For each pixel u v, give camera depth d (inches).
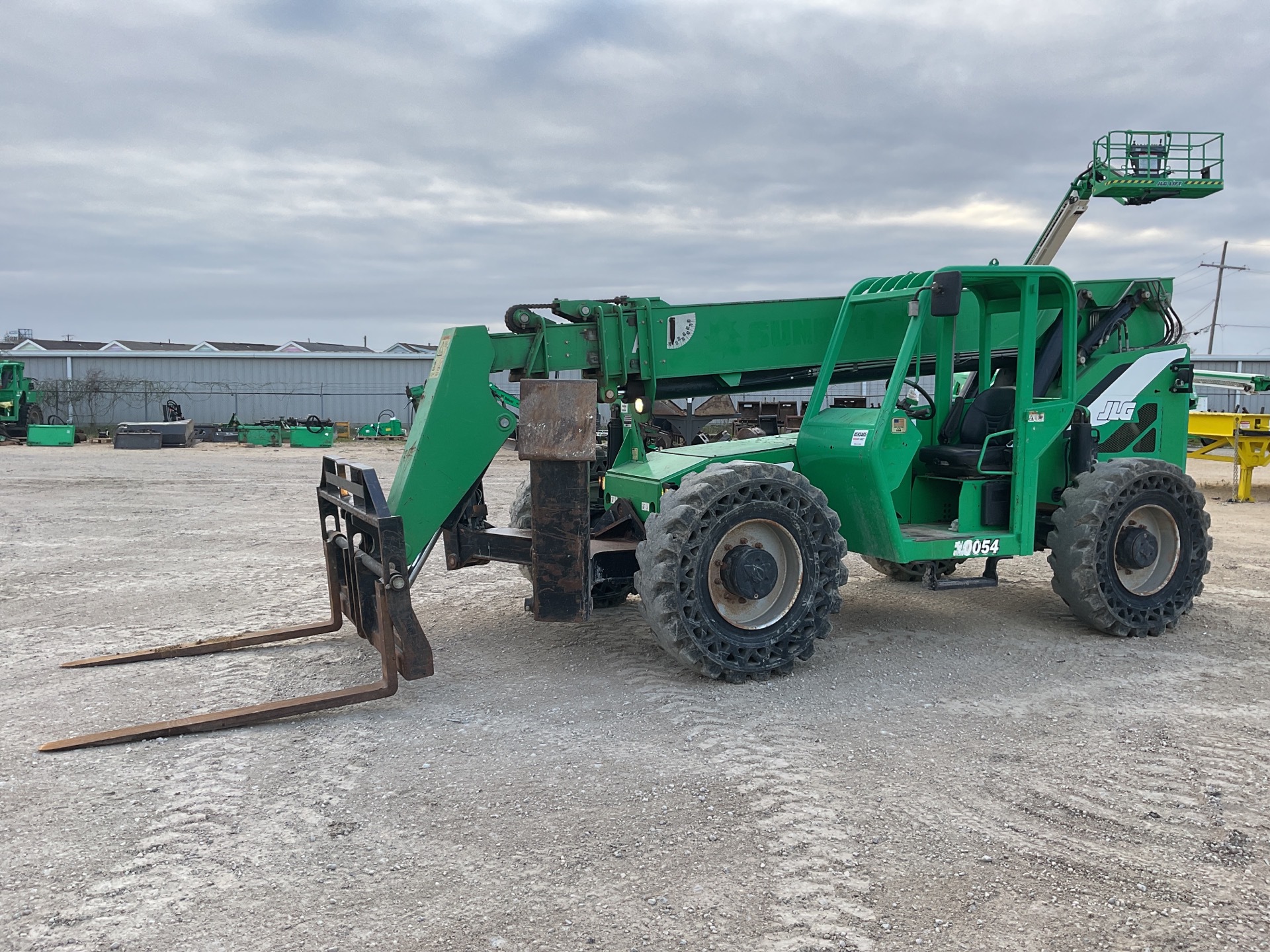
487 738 162.2
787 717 173.2
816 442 216.7
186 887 112.0
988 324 236.4
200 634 233.9
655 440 257.9
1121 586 227.3
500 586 295.3
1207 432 536.1
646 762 151.0
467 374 204.2
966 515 219.6
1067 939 101.6
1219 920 105.1
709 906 107.9
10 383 1174.3
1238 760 151.9
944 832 126.4
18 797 137.0
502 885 112.8
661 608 186.1
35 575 311.0
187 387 1462.8
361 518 190.5
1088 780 143.7
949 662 208.5
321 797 137.8
